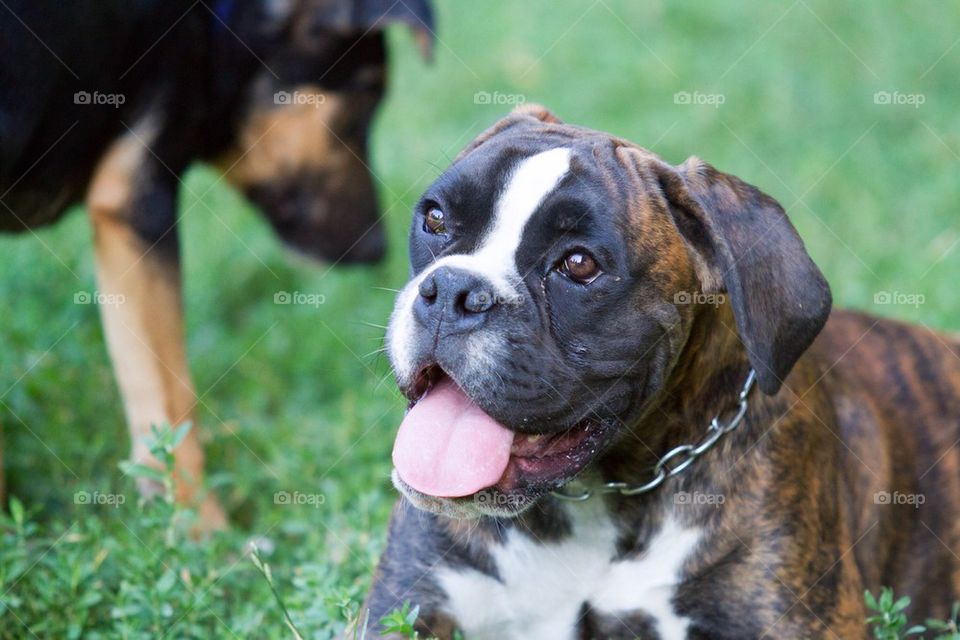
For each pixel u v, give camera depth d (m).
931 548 5.17
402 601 4.58
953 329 7.25
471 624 4.63
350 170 7.02
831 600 4.50
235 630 4.70
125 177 5.91
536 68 11.55
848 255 8.34
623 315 4.17
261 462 6.35
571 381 4.12
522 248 4.16
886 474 5.04
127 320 5.94
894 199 9.24
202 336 7.71
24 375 6.56
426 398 4.20
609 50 11.91
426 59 6.61
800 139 10.27
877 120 10.65
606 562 4.53
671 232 4.29
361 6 6.49
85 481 6.00
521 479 4.16
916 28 12.34
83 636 4.81
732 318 4.47
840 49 11.98
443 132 10.40
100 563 5.03
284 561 5.41
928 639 5.13
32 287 7.82
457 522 4.57
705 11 12.73
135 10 5.78
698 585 4.44
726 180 4.41
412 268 4.48
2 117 5.46
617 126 10.42
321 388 7.25
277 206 6.91
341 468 6.13
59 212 6.05
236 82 6.36
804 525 4.50
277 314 7.92
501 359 4.00
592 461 4.28
